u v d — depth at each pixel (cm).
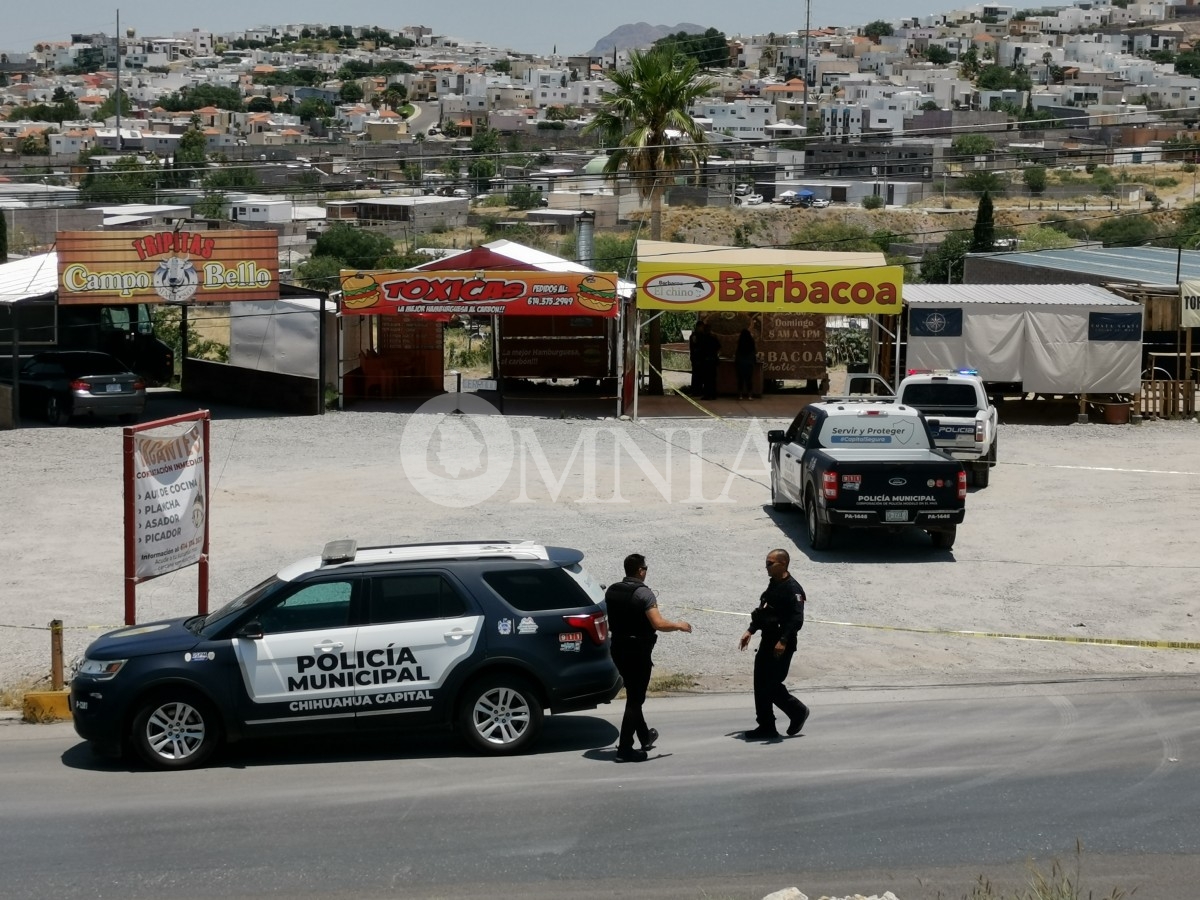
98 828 975
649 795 1026
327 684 1138
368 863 888
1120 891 807
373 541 2138
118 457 2847
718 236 11806
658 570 1964
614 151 4881
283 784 1088
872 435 2159
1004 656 1570
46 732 1310
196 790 1074
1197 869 851
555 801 1015
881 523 2012
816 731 1230
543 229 11656
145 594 1858
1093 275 3966
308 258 9719
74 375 3212
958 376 2616
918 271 7488
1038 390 3366
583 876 854
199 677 1132
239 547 2116
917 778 1060
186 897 834
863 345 4738
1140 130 18038
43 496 2483
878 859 876
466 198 12975
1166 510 2397
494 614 1151
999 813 967
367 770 1126
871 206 13025
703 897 813
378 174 15112
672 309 3378
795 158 15638
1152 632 1680
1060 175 14938
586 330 3975
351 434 3161
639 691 1125
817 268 3353
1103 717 1272
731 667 1521
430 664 1143
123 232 3206
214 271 3297
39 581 1933
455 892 832
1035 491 2566
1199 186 13688
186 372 3731
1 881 866
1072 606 1795
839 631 1670
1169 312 3509
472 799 1025
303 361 3512
